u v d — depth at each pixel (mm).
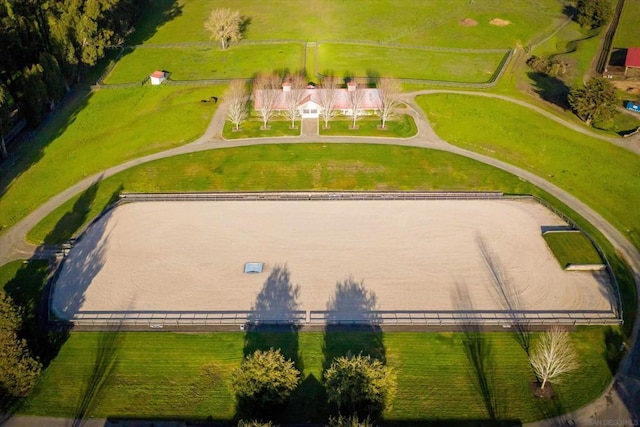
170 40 135875
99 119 99562
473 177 84625
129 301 63188
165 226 75000
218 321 60469
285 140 93062
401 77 115125
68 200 80125
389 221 75625
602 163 86875
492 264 68188
